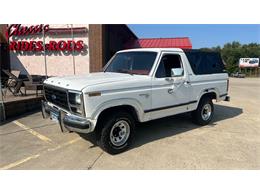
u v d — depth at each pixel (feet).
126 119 14.33
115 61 18.70
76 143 15.78
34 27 41.11
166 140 16.58
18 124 20.20
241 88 60.90
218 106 30.99
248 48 255.29
